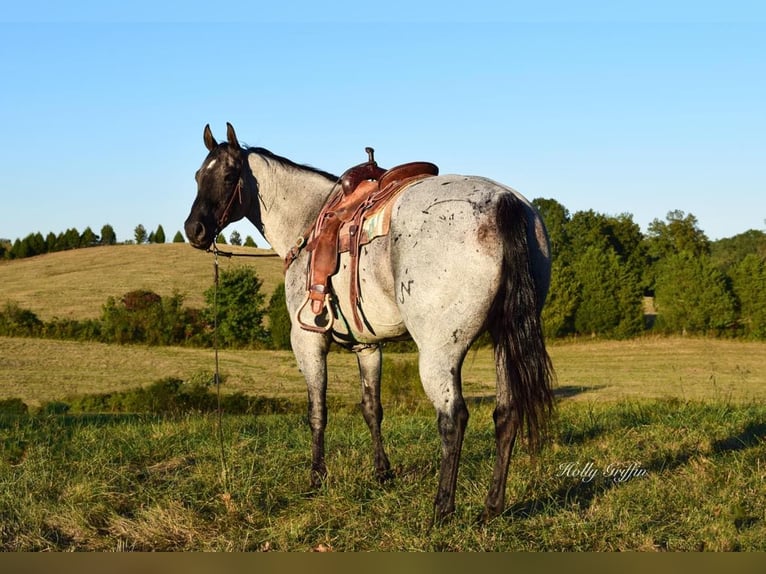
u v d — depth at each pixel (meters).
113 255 70.00
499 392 4.56
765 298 41.72
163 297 46.91
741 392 23.27
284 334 40.56
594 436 7.35
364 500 5.18
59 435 7.68
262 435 7.66
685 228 74.44
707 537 4.29
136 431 7.80
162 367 33.09
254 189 5.99
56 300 51.25
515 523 4.56
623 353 39.69
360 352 5.82
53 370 31.53
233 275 42.22
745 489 5.20
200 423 8.45
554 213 66.75
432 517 4.61
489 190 4.43
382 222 4.68
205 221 5.77
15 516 5.07
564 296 44.06
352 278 4.89
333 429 8.21
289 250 5.86
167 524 4.81
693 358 37.31
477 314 4.30
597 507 4.81
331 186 6.01
